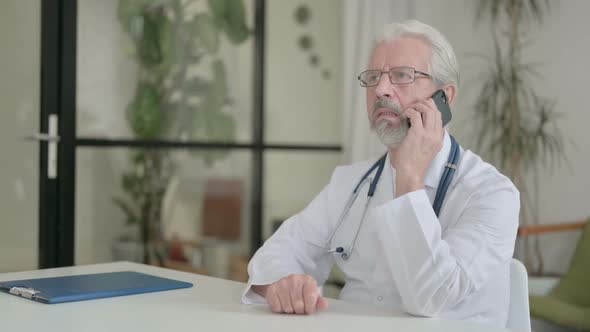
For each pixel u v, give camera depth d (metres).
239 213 4.54
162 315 1.53
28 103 3.71
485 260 1.64
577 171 4.43
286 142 4.75
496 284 1.76
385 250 1.61
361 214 1.98
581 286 3.90
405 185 1.66
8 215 3.67
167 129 4.19
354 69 4.99
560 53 4.52
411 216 1.59
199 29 4.32
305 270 2.03
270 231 4.69
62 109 3.79
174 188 4.23
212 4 4.37
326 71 4.92
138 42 4.06
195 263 4.33
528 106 4.67
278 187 4.73
